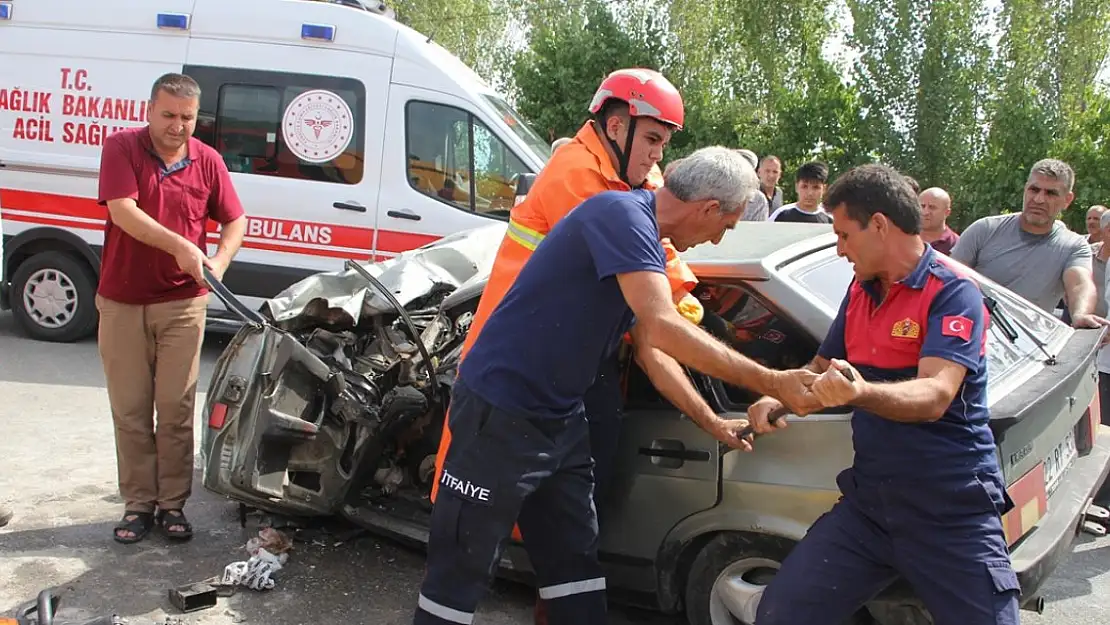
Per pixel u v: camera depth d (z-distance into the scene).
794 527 3.16
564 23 17.56
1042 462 3.26
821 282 3.47
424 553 4.35
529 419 2.89
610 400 3.39
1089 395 3.81
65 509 4.61
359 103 7.42
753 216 8.18
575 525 3.09
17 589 3.82
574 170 3.38
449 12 26.78
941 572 2.57
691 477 3.36
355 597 3.92
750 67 17.17
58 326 8.00
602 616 3.14
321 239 7.50
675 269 3.25
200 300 4.31
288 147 7.50
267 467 3.99
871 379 2.74
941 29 15.37
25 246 7.95
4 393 6.46
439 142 7.42
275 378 3.93
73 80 7.69
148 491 4.34
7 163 7.82
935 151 15.55
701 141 16.78
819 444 3.14
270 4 7.53
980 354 2.57
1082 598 4.22
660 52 17.22
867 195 2.61
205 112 7.57
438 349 4.48
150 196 4.14
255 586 3.92
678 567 3.49
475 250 5.12
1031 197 4.90
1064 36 16.28
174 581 3.97
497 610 3.89
